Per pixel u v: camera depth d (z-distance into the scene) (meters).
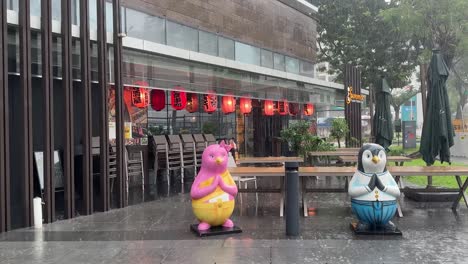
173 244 6.10
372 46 27.83
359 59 28.09
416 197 9.34
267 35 18.17
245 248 5.83
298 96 19.45
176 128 14.64
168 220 7.76
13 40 7.62
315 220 7.59
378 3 27.61
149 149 13.00
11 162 8.37
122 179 9.05
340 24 28.61
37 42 8.09
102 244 6.19
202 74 13.43
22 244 6.25
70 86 7.95
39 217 7.37
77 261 5.42
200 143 14.45
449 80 35.62
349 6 28.31
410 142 32.06
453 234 6.52
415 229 6.86
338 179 13.34
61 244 6.22
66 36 7.86
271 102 17.97
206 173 6.68
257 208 8.77
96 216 8.17
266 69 16.08
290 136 14.52
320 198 9.93
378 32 27.56
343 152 13.46
